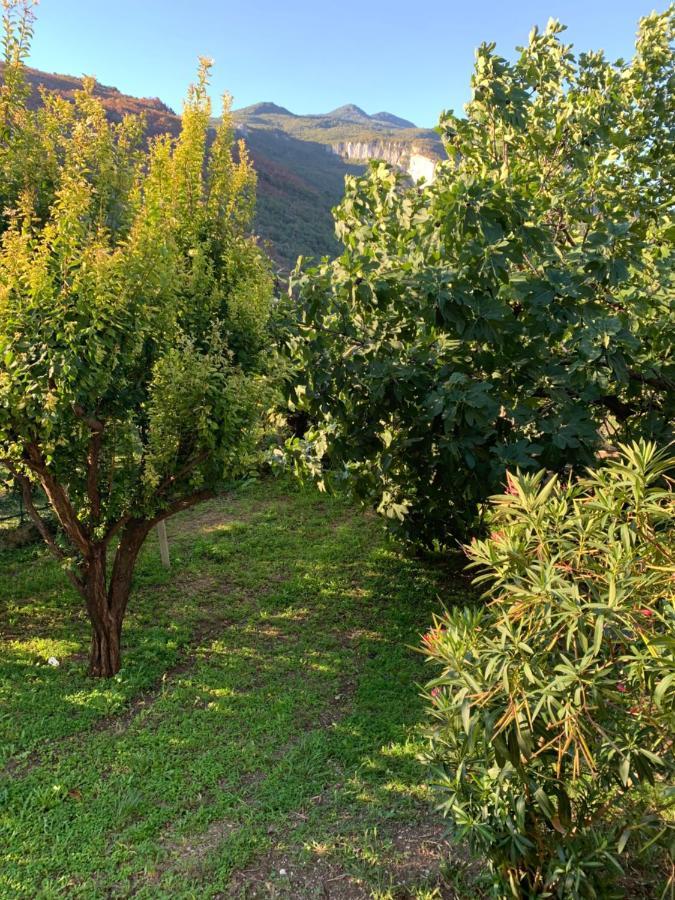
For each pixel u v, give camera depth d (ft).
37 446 13.48
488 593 7.73
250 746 12.51
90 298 11.99
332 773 11.82
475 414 13.97
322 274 15.75
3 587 19.80
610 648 6.95
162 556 21.09
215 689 14.60
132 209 14.66
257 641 16.94
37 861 9.80
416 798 11.14
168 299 14.14
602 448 15.46
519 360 14.85
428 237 15.55
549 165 17.87
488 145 17.99
